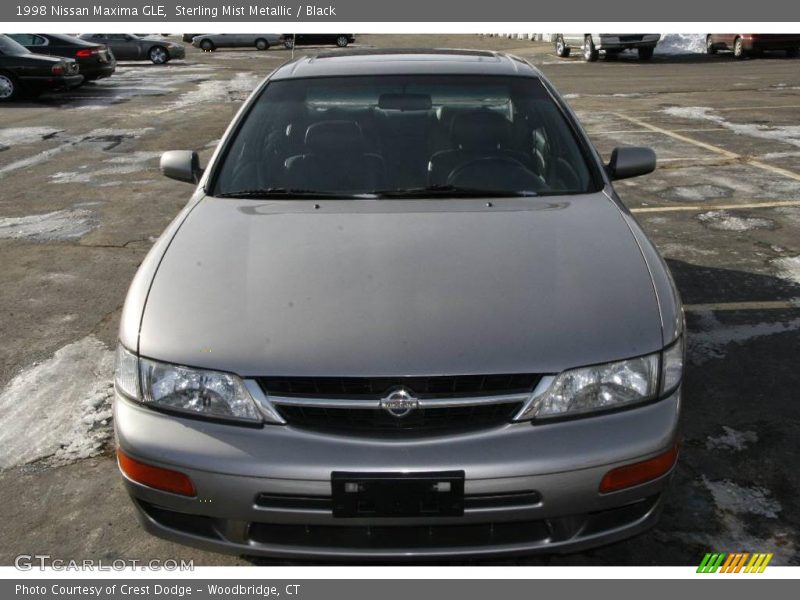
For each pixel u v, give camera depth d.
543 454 1.96
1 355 3.85
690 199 6.56
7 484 2.80
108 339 4.04
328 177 2.96
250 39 31.64
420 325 2.07
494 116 3.19
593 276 2.27
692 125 10.45
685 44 24.48
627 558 2.41
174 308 2.19
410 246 2.42
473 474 1.94
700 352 3.72
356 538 2.06
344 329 2.07
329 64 3.56
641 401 2.07
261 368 2.01
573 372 2.02
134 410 2.11
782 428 3.07
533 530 2.07
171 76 19.69
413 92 3.29
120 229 6.05
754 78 16.08
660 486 2.09
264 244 2.46
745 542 2.45
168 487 2.04
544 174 2.98
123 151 9.32
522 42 31.75
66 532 2.56
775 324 4.02
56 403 3.37
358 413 2.00
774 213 6.08
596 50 21.22
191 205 2.86
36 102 14.31
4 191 7.35
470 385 1.99
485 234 2.50
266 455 1.97
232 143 3.15
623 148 3.37
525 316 2.11
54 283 4.86
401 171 2.97
